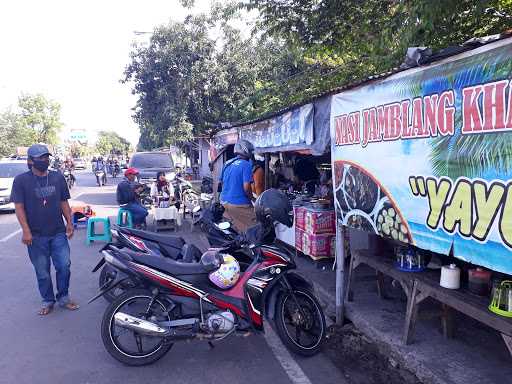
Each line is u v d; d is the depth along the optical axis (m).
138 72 22.06
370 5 7.77
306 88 11.49
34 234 5.17
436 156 3.22
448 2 4.98
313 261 7.10
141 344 3.96
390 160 3.77
